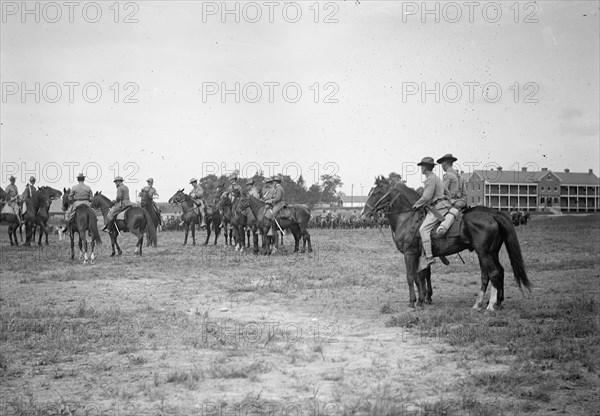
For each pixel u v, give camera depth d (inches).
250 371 351.6
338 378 336.8
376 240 1547.7
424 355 386.9
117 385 334.3
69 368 371.6
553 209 4884.4
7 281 789.2
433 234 537.3
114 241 1120.8
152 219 1325.0
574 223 2903.5
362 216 569.0
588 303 533.3
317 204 4471.0
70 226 1050.7
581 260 956.0
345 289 680.4
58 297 656.4
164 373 354.9
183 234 2007.9
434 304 571.2
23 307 596.1
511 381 323.3
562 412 283.1
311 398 303.7
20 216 1427.2
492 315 505.4
